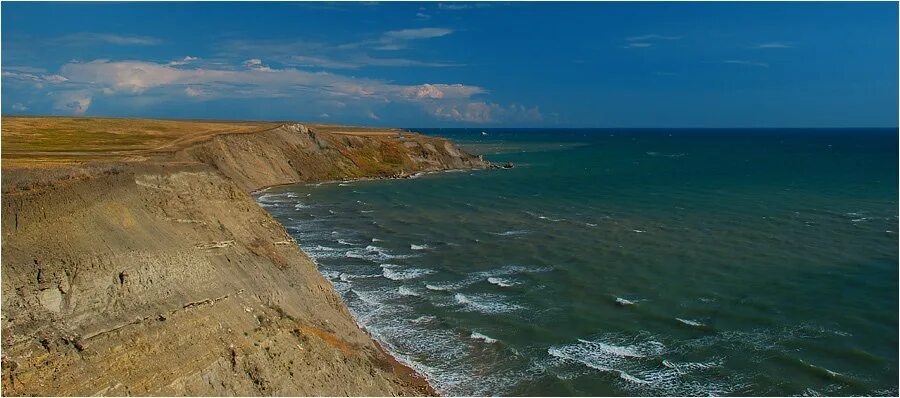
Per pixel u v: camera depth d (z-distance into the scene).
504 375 32.75
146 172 36.88
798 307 41.28
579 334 37.47
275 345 27.78
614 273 49.66
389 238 62.88
